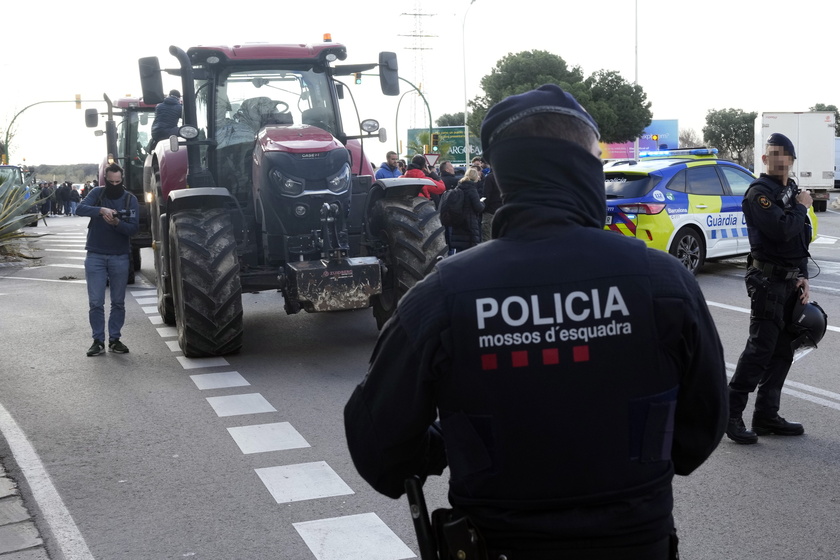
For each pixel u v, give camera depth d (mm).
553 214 1741
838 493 4488
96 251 8289
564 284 1667
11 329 9891
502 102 1836
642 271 1684
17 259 17969
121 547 4004
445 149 54969
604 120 54500
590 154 1803
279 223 7875
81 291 13250
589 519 1617
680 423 1794
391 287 8305
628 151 71125
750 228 5238
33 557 3914
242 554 3912
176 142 8250
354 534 4109
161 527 4227
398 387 1736
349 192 8023
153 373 7516
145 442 5574
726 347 8117
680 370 1722
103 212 8125
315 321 10000
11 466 5145
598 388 1636
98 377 7398
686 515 4250
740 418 5363
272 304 11391
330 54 8789
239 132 8680
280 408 6324
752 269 5289
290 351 8344
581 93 54000
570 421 1627
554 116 1788
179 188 9578
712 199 12695
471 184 12383
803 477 4727
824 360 7492
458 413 1676
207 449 5414
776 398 5426
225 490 4711
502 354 1644
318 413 6180
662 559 1661
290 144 7879
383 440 1777
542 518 1625
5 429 5902
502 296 1665
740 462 4988
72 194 48562
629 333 1652
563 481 1628
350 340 8828
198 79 8727
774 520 4160
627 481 1639
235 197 8695
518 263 1695
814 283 11977
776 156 5188
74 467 5113
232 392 6809
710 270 13508
